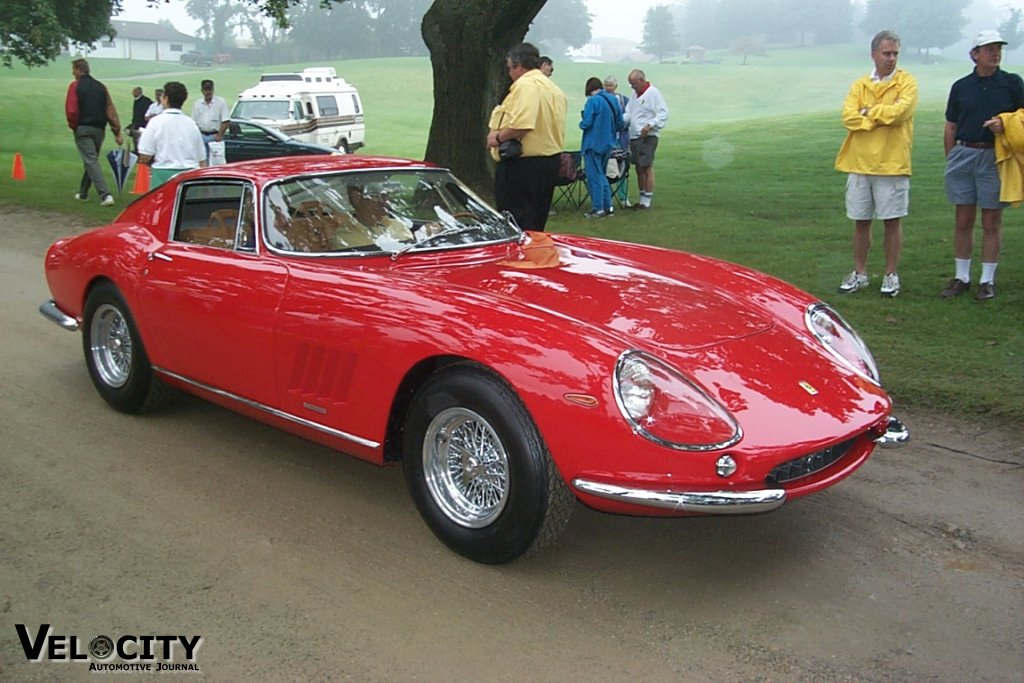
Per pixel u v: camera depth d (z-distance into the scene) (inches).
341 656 115.4
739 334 140.6
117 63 4970.5
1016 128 261.4
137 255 185.6
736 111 2642.7
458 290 141.9
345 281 150.3
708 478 118.1
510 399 127.3
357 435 147.0
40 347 246.4
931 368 223.6
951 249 361.4
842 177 609.9
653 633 120.6
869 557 140.7
